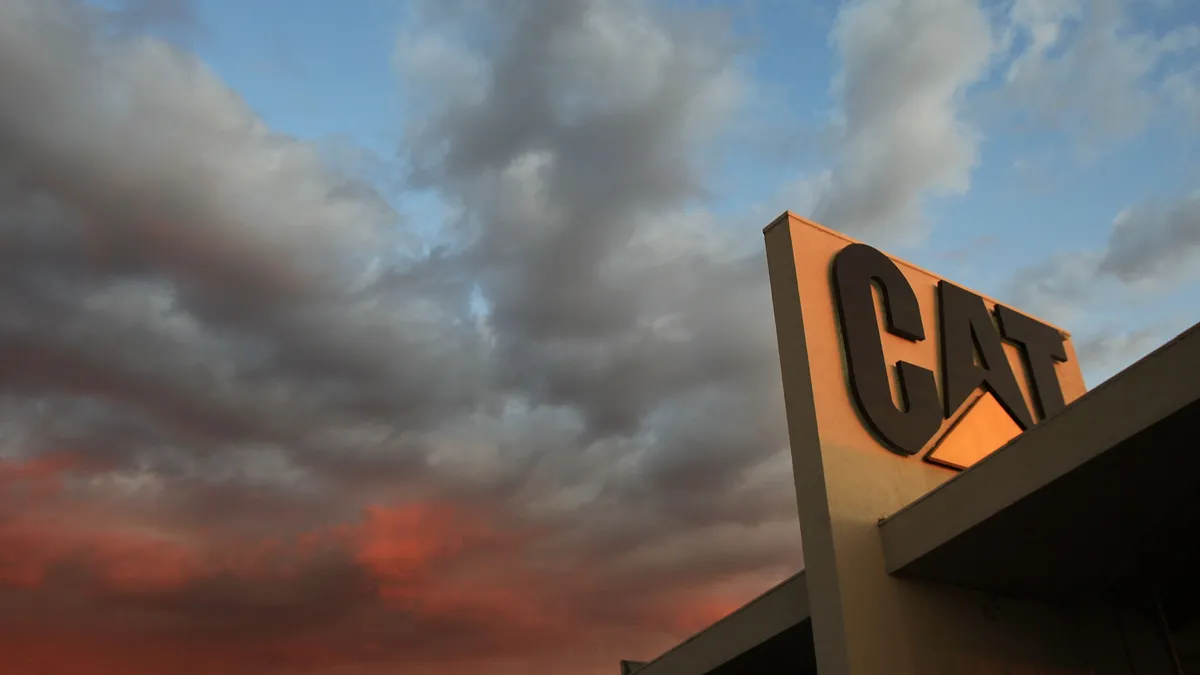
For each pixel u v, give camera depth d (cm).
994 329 2481
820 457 1855
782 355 2019
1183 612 1973
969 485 1716
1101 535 1770
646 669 2364
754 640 2075
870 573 1783
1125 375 1527
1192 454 1543
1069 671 2012
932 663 1761
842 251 2162
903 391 2098
